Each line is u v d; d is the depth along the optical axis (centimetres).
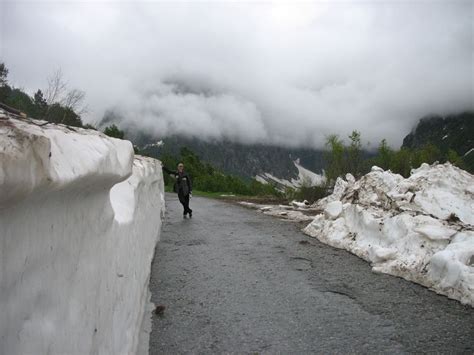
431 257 543
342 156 1798
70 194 156
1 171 91
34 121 189
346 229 805
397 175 895
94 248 209
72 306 170
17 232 118
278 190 2509
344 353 351
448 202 722
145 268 496
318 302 474
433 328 399
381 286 532
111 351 242
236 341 374
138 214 433
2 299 111
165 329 400
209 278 572
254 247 783
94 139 196
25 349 124
